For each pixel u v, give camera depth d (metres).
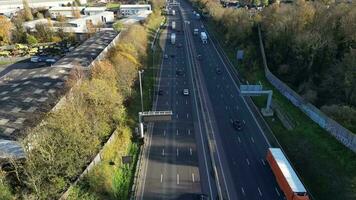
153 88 102.00
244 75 112.62
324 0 124.44
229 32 147.00
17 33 154.88
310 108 78.31
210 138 75.75
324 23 95.38
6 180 51.00
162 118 71.56
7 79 92.75
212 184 60.72
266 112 86.00
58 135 55.41
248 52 124.81
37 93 79.00
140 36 133.75
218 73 116.69
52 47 144.00
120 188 59.19
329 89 79.94
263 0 193.38
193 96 97.81
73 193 52.28
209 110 89.12
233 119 84.31
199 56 135.25
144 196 57.56
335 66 80.75
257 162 67.19
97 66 83.69
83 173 56.06
